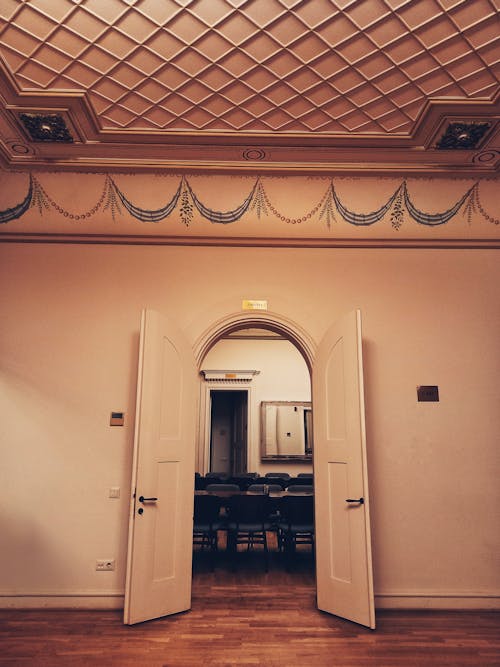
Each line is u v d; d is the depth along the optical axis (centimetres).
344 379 425
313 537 593
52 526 427
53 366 457
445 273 486
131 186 452
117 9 281
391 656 333
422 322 475
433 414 456
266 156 421
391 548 430
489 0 276
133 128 386
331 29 295
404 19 288
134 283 478
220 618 399
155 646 346
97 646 346
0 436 441
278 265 487
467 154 418
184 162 429
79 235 480
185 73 330
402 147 409
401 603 421
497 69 324
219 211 470
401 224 479
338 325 438
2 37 300
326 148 409
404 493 441
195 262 484
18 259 476
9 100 353
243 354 1017
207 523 551
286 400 999
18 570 420
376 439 450
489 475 445
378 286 482
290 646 348
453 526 436
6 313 464
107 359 461
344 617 395
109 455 441
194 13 284
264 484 714
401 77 333
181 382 444
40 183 448
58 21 289
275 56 315
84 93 344
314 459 446
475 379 464
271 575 527
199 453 973
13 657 328
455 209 471
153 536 400
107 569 421
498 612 418
